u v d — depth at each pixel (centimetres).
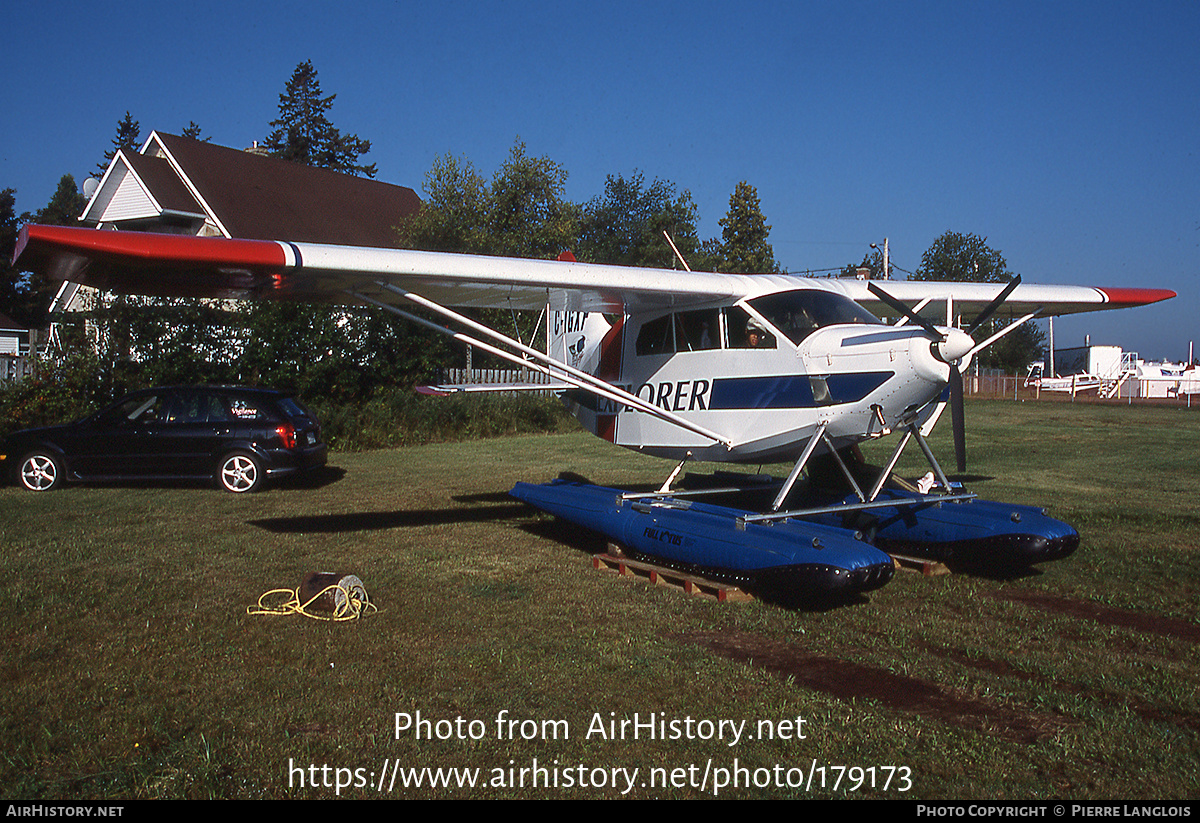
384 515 827
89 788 283
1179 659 409
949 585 559
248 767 298
